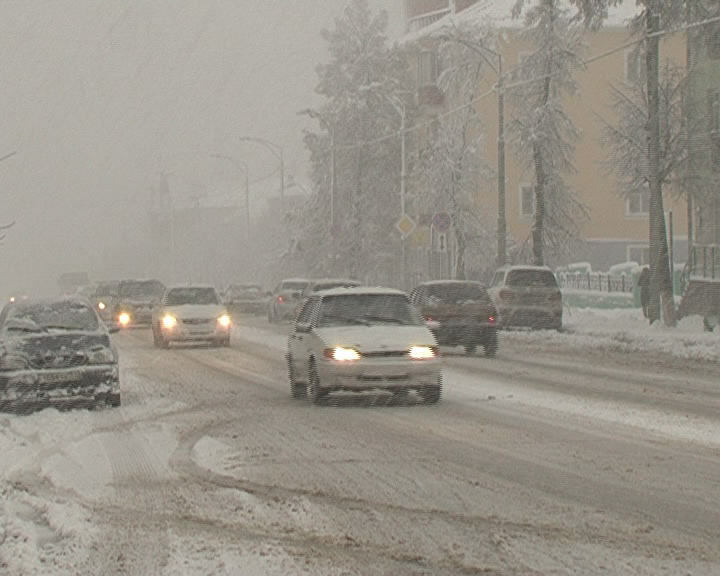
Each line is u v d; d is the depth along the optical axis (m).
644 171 74.00
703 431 28.86
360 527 18.28
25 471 24.08
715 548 16.64
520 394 38.12
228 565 16.02
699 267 74.06
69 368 34.47
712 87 78.69
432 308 54.97
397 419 32.09
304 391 38.09
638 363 50.66
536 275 71.25
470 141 110.56
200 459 25.41
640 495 20.64
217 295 68.19
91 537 17.83
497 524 18.39
